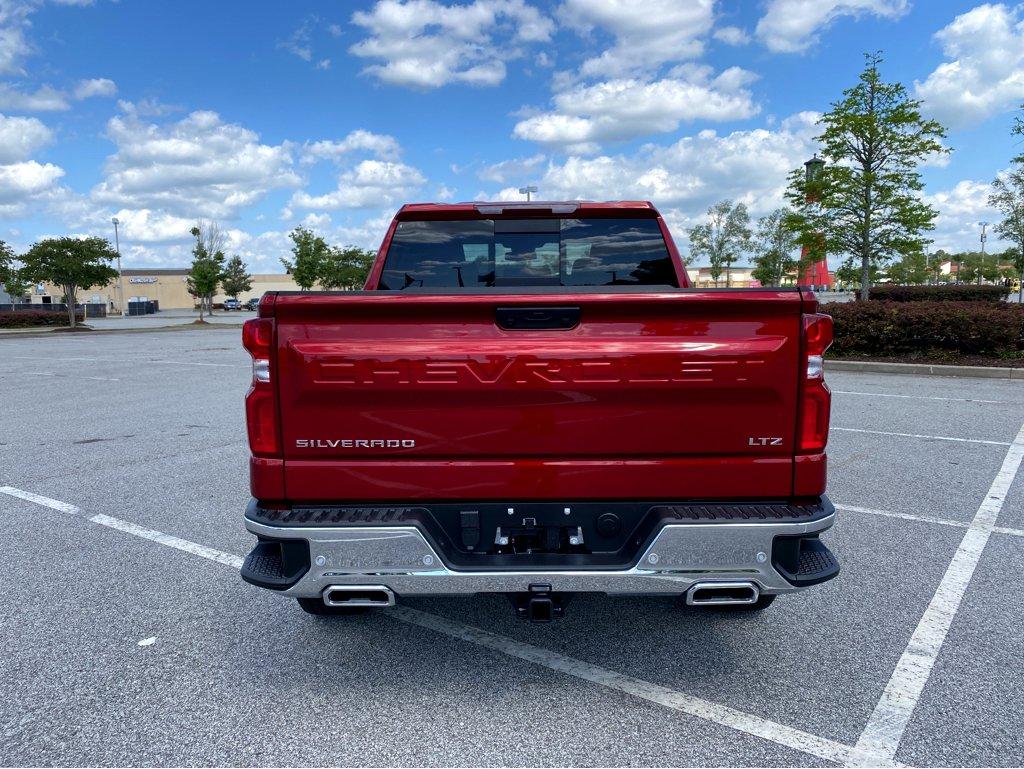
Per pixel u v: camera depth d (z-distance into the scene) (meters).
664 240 4.15
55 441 8.05
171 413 9.84
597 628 3.52
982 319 13.05
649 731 2.68
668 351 2.65
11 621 3.65
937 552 4.40
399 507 2.74
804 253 21.98
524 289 2.71
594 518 2.76
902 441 7.28
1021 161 22.36
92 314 63.78
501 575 2.64
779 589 2.67
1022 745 2.57
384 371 2.65
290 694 2.96
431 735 2.66
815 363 2.67
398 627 3.55
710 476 2.72
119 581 4.16
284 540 2.66
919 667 3.11
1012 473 6.09
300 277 46.66
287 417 2.69
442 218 4.11
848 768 2.46
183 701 2.91
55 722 2.77
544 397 2.68
